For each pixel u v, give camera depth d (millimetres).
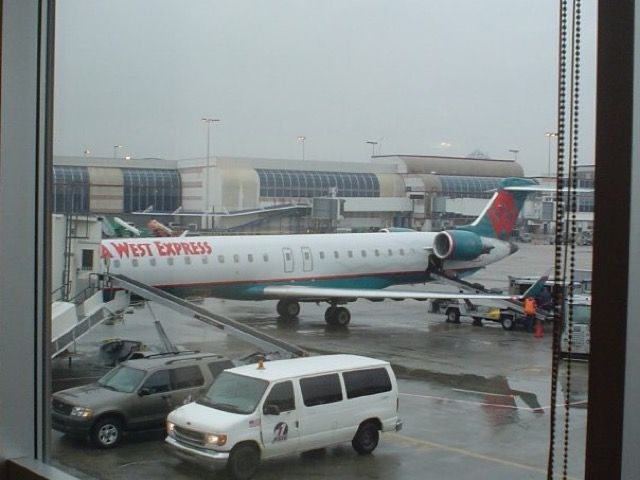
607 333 1006
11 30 2455
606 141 1009
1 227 2453
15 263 2492
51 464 2504
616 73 999
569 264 1266
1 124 2436
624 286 989
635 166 989
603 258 1012
